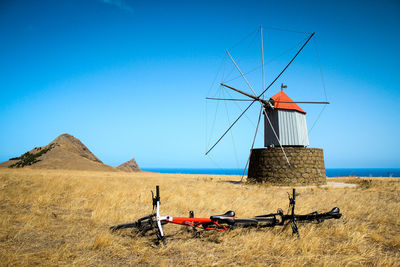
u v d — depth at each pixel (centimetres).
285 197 1358
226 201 1157
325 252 536
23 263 445
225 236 622
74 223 722
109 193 1244
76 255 495
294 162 2447
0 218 704
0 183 1332
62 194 1196
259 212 929
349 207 1027
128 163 9806
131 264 464
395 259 492
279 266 458
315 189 1920
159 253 516
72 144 8900
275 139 2603
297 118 2656
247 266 457
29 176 1881
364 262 482
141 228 616
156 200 598
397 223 789
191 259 488
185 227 707
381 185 2014
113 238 580
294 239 596
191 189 1650
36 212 816
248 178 2755
